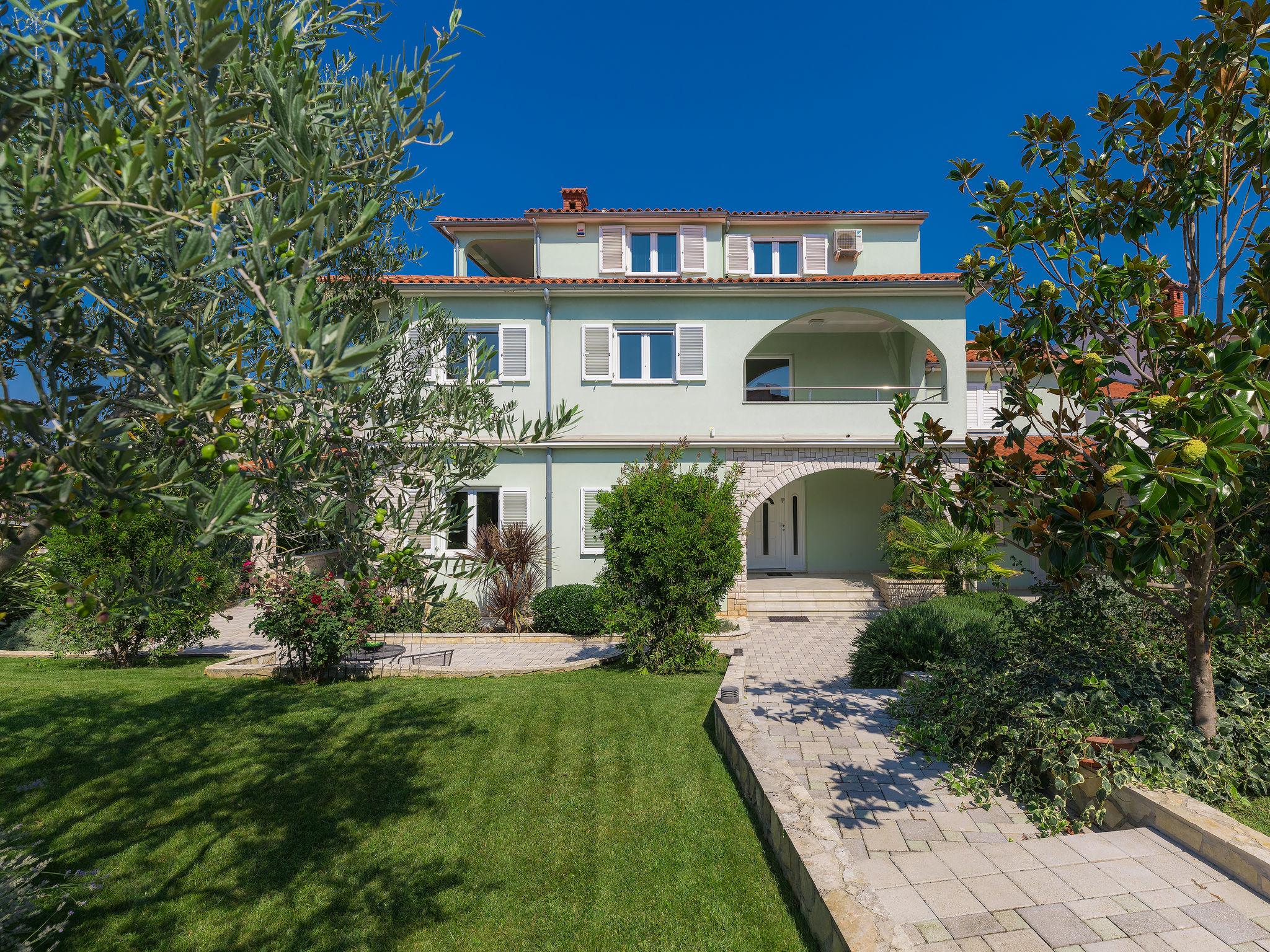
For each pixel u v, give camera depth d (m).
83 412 2.11
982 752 6.55
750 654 12.25
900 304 15.97
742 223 19.27
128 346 2.23
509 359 16.00
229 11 2.78
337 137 3.11
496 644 13.43
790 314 16.12
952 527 4.98
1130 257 5.00
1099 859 4.57
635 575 10.50
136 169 1.90
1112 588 6.63
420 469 4.30
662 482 10.66
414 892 4.38
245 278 2.14
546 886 4.45
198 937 3.93
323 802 5.56
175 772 6.04
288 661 9.94
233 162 2.69
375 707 8.02
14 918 3.45
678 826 5.20
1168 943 3.60
